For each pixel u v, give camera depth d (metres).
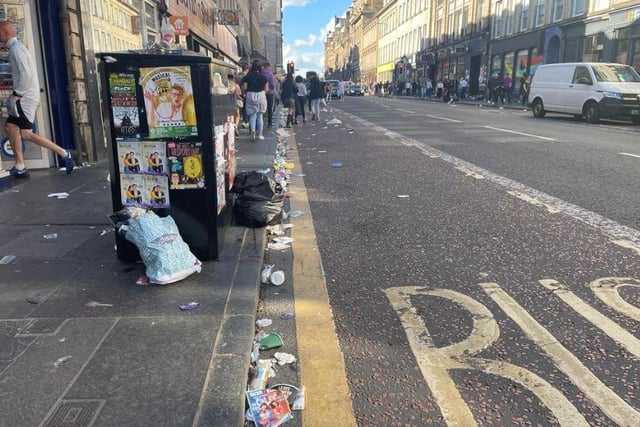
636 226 5.07
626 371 2.68
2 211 5.23
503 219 5.39
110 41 9.51
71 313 3.03
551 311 3.33
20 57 6.48
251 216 4.80
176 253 3.50
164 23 11.17
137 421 2.11
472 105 35.16
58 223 4.82
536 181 7.30
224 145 4.34
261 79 11.62
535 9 34.09
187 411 2.17
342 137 13.45
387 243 4.68
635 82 17.92
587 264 4.10
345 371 2.69
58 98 7.57
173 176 3.73
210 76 3.63
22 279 3.52
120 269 3.70
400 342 2.97
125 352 2.62
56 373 2.43
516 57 37.03
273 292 3.64
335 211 5.82
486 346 2.92
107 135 3.70
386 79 87.44
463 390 2.53
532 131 14.46
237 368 2.49
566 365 2.73
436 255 4.35
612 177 7.49
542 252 4.38
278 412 2.31
